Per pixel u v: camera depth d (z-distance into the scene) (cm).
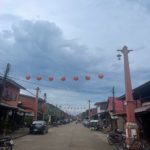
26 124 4250
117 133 2277
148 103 2369
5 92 3291
